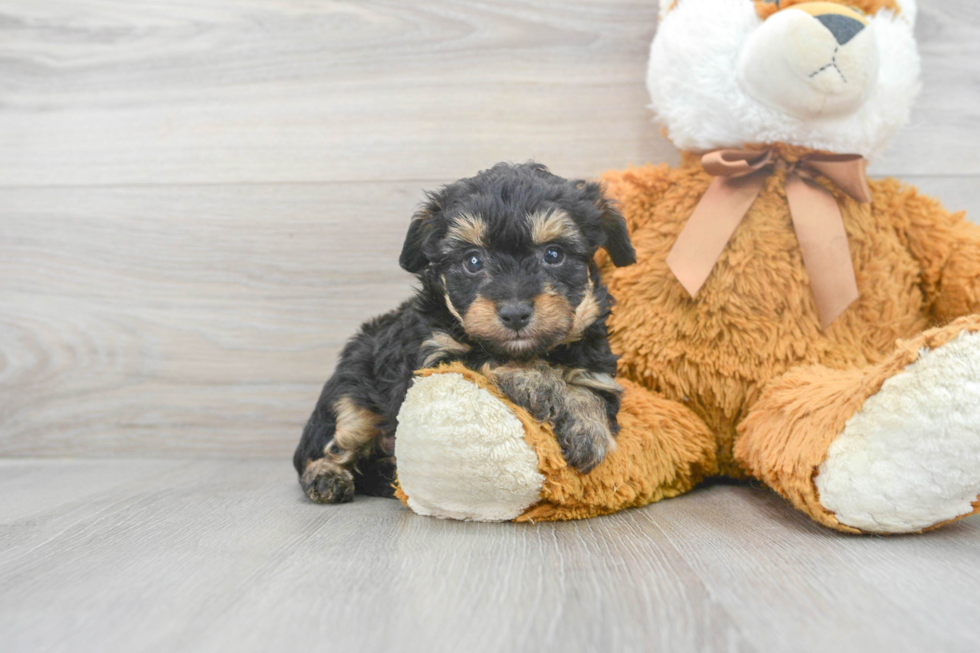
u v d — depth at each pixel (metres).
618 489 0.53
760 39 0.55
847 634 0.37
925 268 0.60
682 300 0.59
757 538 0.48
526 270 0.51
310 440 0.61
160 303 0.73
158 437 0.73
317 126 0.72
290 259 0.72
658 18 0.65
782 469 0.51
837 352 0.58
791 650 0.36
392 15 0.71
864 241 0.59
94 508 0.57
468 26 0.71
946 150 0.69
